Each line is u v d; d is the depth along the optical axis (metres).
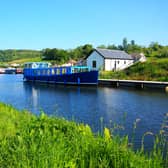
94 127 16.95
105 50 71.50
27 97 35.06
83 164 5.29
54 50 127.31
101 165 5.20
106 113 22.73
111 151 5.64
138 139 13.55
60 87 49.41
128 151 5.80
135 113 22.45
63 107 26.20
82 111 23.83
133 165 5.23
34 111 23.92
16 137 6.61
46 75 58.38
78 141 6.38
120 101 29.86
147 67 56.97
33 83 59.66
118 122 18.70
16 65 142.25
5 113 13.03
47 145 5.73
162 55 84.56
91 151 5.72
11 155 5.46
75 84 52.06
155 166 5.32
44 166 4.90
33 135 6.47
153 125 17.28
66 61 112.25
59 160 5.17
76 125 8.41
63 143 6.12
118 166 5.27
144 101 29.56
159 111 23.16
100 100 31.02
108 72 62.47
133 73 56.94
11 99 33.16
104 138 6.47
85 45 120.94
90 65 71.00
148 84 44.16
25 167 4.90
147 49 104.88
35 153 5.29
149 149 11.63
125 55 75.31
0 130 8.97
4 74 110.25
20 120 11.16
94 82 49.84
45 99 32.78
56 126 7.76
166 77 49.25
